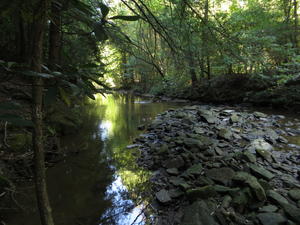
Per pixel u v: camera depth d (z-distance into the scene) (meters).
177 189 3.31
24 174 3.57
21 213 2.77
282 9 10.25
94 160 4.59
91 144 5.58
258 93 9.83
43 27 0.87
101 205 3.04
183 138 5.45
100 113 10.12
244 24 8.73
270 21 9.46
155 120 8.22
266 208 2.59
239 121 7.11
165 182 3.63
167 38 1.58
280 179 3.33
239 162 3.92
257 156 4.22
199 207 2.64
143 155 4.87
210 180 3.32
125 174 3.97
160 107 11.62
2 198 2.92
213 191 2.93
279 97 8.88
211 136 5.79
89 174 3.97
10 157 3.58
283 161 4.03
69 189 3.45
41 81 0.90
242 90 10.90
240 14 8.77
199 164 3.88
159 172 4.02
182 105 12.02
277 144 4.99
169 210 2.89
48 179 3.76
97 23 0.87
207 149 4.65
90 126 7.52
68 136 6.13
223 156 4.25
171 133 6.27
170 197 3.11
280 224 2.33
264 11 9.79
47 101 0.76
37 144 0.98
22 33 6.73
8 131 4.12
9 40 7.61
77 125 6.79
